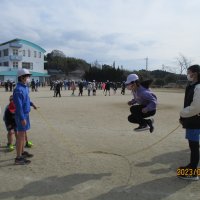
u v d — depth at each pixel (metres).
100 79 39.09
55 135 4.61
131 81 3.08
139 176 2.79
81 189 2.49
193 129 2.65
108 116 7.00
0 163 3.17
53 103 10.53
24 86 3.18
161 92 21.30
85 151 3.64
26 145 3.83
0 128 5.16
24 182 2.63
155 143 4.08
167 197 2.34
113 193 2.41
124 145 3.96
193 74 2.64
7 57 37.47
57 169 2.97
